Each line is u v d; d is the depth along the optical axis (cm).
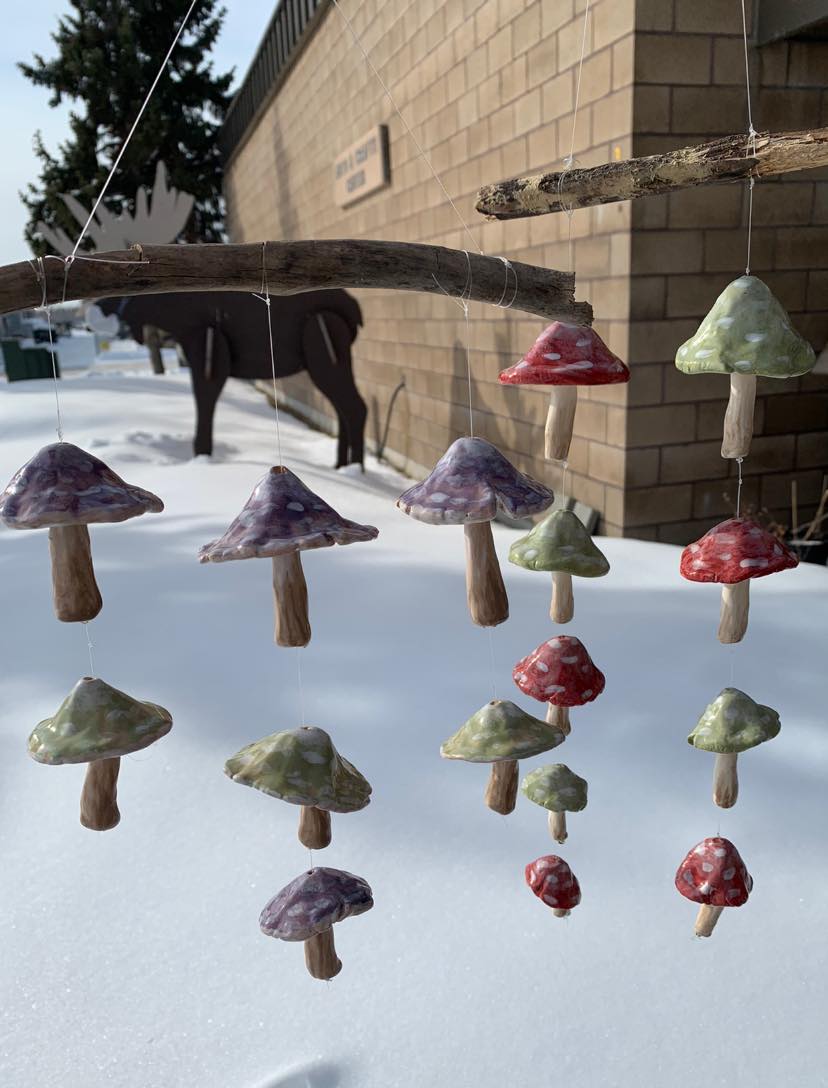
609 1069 161
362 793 118
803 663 307
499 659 315
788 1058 162
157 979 182
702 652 318
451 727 270
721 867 140
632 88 448
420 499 112
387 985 179
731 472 526
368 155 898
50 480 101
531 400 627
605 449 523
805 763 248
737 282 114
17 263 103
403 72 773
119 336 834
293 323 779
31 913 198
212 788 239
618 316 489
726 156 115
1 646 330
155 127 1895
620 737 262
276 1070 162
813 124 477
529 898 201
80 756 109
